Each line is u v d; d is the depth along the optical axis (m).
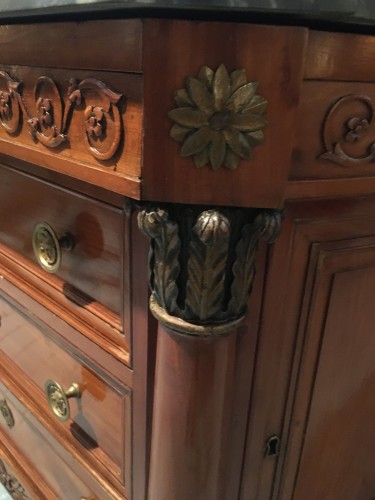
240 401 0.51
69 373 0.65
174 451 0.46
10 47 0.44
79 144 0.39
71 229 0.54
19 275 0.70
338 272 0.49
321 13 0.29
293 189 0.36
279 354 0.51
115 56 0.32
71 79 0.38
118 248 0.47
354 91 0.36
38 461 0.83
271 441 0.57
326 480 0.67
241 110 0.31
